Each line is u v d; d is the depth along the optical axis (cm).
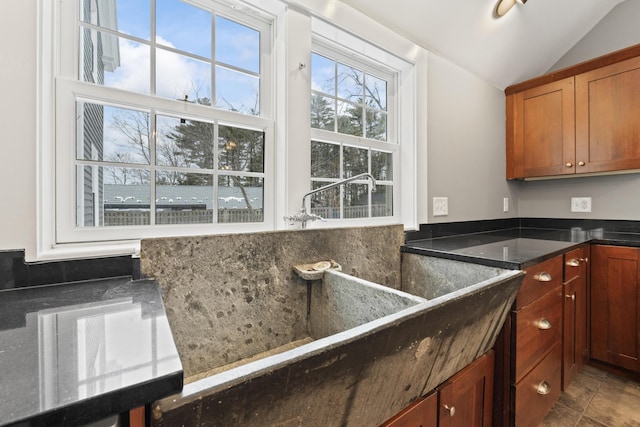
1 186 78
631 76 181
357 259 134
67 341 48
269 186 135
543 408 130
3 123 78
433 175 190
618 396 158
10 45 79
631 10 209
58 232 90
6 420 30
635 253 165
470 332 86
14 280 78
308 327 118
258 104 134
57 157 90
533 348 120
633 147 180
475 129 219
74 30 95
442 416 84
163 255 88
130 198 104
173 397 38
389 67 182
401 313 63
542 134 221
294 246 115
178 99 114
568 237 192
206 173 119
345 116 167
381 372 62
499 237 194
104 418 34
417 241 175
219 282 97
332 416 58
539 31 205
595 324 179
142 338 49
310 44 137
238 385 41
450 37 181
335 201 160
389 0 150
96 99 97
